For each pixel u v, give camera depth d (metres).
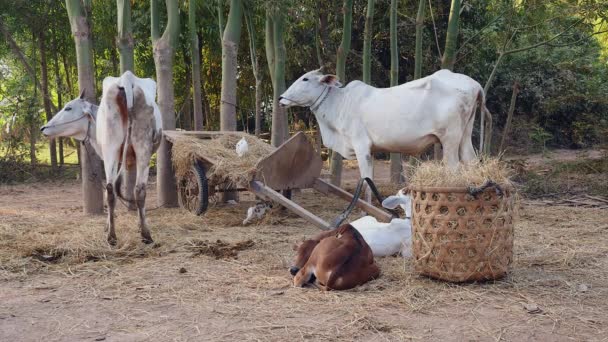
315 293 4.56
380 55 18.78
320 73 8.08
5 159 15.24
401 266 5.20
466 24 17.09
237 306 4.27
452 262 4.66
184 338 3.68
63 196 11.76
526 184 10.97
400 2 14.84
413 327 3.84
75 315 4.13
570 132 20.55
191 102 18.17
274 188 7.70
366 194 7.79
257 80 13.02
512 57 20.06
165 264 5.52
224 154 7.95
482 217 4.62
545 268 5.26
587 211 8.55
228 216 8.21
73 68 18.34
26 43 17.67
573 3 10.37
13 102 16.11
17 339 3.69
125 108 6.05
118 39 9.24
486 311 4.14
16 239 6.43
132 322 3.98
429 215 4.71
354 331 3.76
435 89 7.27
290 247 6.20
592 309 4.17
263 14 13.11
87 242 6.18
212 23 15.38
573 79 18.09
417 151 7.64
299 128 19.19
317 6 12.63
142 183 6.20
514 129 20.08
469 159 7.52
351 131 7.82
